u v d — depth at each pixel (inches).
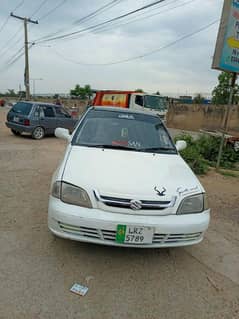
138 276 105.2
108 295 93.7
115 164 120.6
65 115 472.4
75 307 87.3
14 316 81.9
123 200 100.6
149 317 86.4
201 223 107.9
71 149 136.9
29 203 163.3
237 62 277.7
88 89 2343.8
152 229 100.1
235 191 226.7
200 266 116.3
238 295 100.4
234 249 132.5
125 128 158.1
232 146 367.2
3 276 98.2
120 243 100.6
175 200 105.3
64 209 102.0
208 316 89.3
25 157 294.0
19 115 426.3
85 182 105.0
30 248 116.3
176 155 148.3
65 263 108.3
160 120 175.2
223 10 262.8
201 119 794.2
